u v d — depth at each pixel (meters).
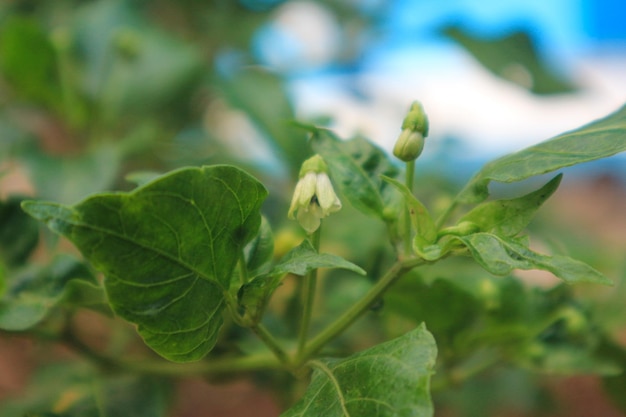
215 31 0.46
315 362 0.20
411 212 0.20
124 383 0.25
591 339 0.26
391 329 0.28
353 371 0.19
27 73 0.34
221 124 0.45
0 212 0.25
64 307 0.23
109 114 0.37
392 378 0.18
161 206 0.17
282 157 0.34
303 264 0.18
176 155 0.37
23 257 0.25
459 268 0.30
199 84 0.39
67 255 0.23
